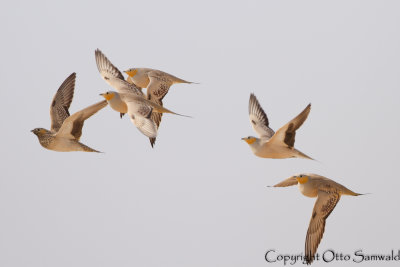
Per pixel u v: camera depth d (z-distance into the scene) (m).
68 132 17.27
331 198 16.42
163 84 21.20
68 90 19.28
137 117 17.05
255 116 20.08
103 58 21.17
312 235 16.16
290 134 17.02
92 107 17.12
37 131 17.58
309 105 16.11
